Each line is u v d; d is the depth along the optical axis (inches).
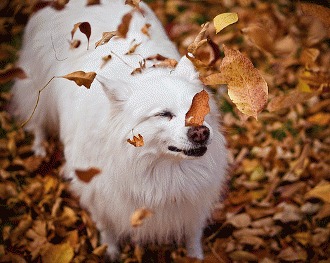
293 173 154.9
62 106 133.0
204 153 100.4
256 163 159.2
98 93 114.5
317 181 152.5
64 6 140.3
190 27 219.0
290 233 139.3
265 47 136.6
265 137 171.6
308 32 214.7
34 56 149.6
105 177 113.3
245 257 129.4
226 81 85.9
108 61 120.9
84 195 125.0
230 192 151.3
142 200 113.3
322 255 128.6
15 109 177.0
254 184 152.7
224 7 235.0
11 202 146.9
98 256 131.7
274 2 239.1
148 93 100.3
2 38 211.6
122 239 138.1
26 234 134.6
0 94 185.9
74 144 123.0
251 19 217.8
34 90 154.6
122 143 105.3
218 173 116.5
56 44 140.7
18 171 157.6
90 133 113.7
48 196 147.2
